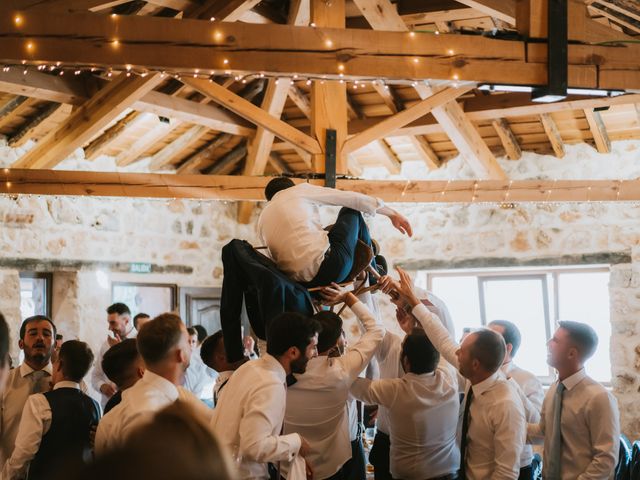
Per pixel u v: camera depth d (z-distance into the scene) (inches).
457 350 134.4
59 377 140.3
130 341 138.0
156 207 349.4
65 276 315.9
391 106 313.1
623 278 313.7
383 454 151.7
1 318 55.6
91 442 133.3
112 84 253.1
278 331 111.9
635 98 262.2
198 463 27.7
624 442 190.5
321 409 125.1
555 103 275.9
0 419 155.9
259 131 320.8
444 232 348.8
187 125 329.4
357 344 130.6
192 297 362.6
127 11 241.1
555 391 146.3
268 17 272.7
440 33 161.5
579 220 323.0
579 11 168.1
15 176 243.3
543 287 338.3
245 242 131.9
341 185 256.1
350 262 131.2
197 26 150.9
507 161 334.0
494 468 129.4
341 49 156.9
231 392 110.5
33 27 146.3
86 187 246.5
